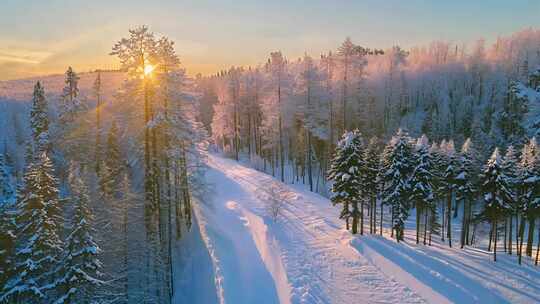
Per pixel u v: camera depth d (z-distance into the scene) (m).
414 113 85.38
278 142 56.31
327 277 24.34
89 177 27.11
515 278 24.66
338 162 34.22
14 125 96.31
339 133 52.53
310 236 32.09
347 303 21.22
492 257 29.50
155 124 21.12
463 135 70.81
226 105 65.81
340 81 50.22
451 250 31.66
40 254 18.11
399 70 83.50
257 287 22.78
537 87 79.19
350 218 39.03
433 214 37.12
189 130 24.94
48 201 18.69
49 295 19.09
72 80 49.19
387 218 44.25
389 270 25.50
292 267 25.34
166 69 22.59
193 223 30.20
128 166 25.88
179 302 22.75
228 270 23.91
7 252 18.00
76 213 18.80
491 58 107.81
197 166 27.67
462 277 24.61
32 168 19.28
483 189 30.58
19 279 17.14
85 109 45.75
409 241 34.97
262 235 30.44
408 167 33.28
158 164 22.92
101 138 38.06
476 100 87.81
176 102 23.28
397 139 34.16
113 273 22.42
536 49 102.94
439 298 21.67
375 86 77.94
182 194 28.50
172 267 25.61
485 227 44.53
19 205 18.44
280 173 56.22
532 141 30.72
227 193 43.72
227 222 33.84
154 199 22.58
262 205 38.69
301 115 49.78
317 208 40.22
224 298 20.27
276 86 49.75
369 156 36.78
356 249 29.34
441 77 99.31
